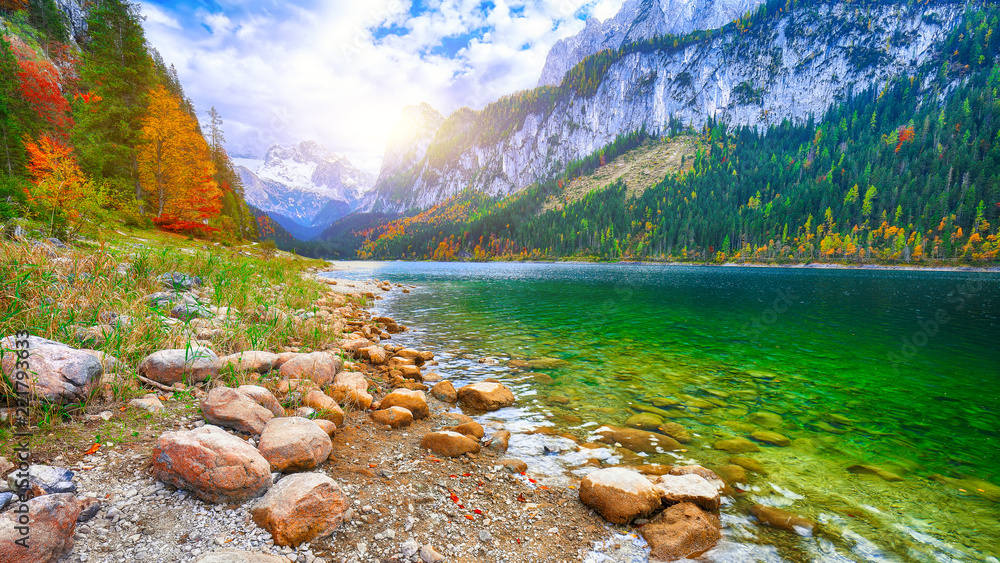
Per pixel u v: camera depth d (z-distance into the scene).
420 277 55.00
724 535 4.11
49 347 4.53
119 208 32.03
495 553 3.59
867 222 127.75
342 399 6.76
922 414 7.71
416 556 3.39
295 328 10.52
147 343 6.44
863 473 5.48
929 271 87.00
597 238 175.75
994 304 25.70
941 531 4.27
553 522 4.15
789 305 24.73
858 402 8.32
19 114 32.56
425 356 10.95
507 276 58.69
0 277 6.35
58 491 3.19
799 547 3.96
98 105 37.91
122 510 3.24
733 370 10.52
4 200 12.52
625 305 24.00
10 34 46.78
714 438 6.51
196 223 42.81
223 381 6.17
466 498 4.45
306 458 4.38
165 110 39.28
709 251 139.00
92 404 4.62
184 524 3.23
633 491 4.32
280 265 26.16
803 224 136.62
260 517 3.35
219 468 3.53
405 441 5.72
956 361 11.80
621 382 9.38
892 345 13.83
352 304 20.80
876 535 4.18
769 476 5.34
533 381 9.36
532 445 6.07
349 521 3.70
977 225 103.69
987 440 6.58
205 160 48.69
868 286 41.84
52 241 9.81
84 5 70.19
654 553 3.75
